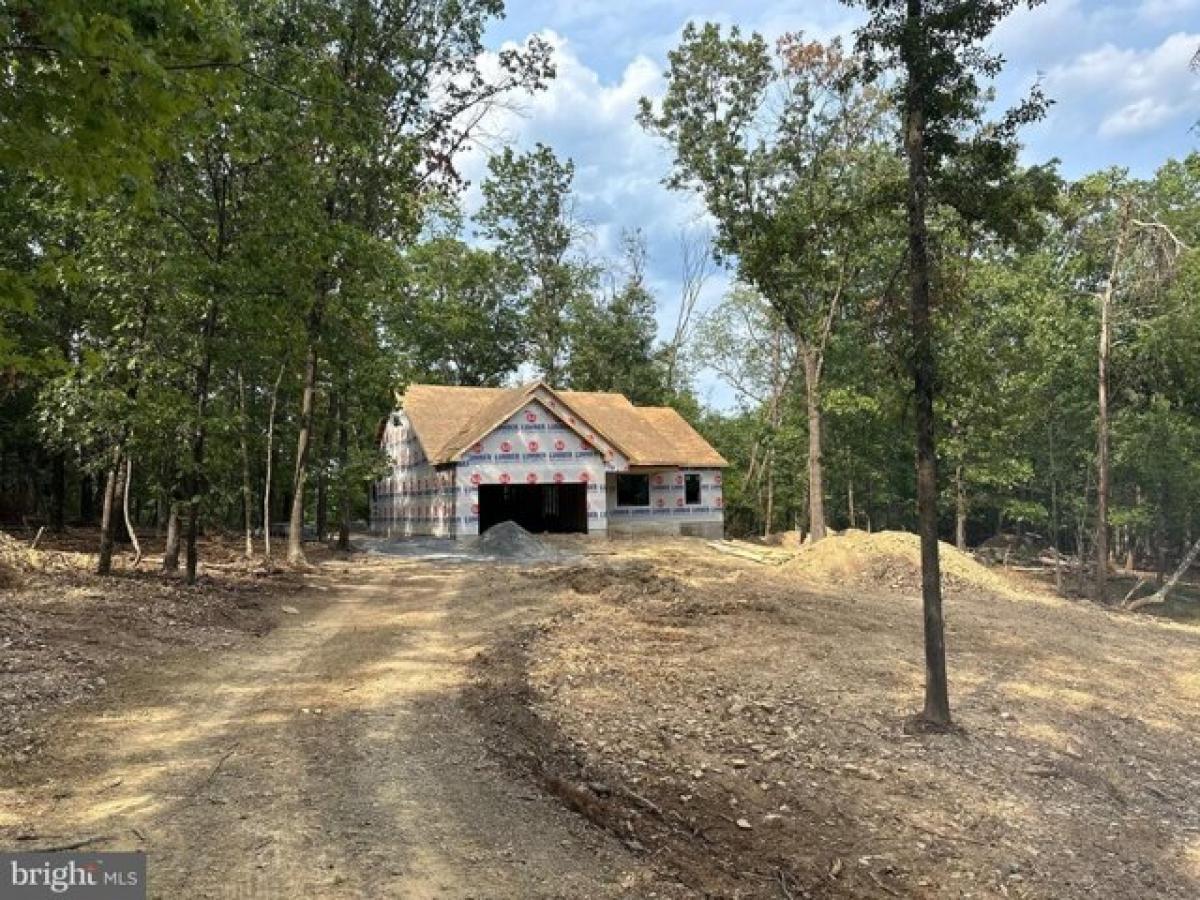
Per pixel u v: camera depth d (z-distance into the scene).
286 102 8.23
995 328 25.70
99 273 12.68
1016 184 10.04
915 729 9.80
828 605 17.45
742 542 36.38
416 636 12.66
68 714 7.69
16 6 4.04
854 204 10.88
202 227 13.80
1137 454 28.12
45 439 18.98
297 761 7.04
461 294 48.69
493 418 30.62
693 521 37.72
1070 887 6.85
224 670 9.88
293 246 14.18
